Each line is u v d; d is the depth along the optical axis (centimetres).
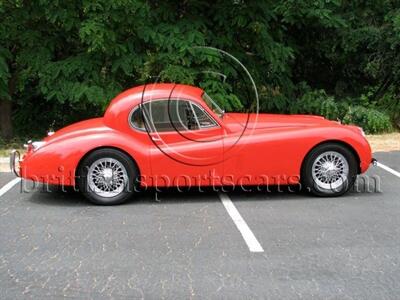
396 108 1588
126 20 1177
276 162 746
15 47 1241
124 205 734
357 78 1759
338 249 556
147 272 498
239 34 1337
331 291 456
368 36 1598
